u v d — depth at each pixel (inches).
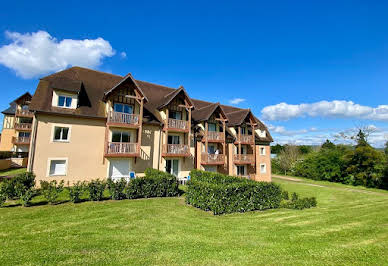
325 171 1270.9
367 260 189.6
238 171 954.7
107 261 186.2
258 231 271.3
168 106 733.3
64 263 182.4
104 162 624.7
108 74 794.2
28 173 470.3
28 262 182.4
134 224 292.7
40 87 591.8
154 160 708.0
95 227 277.0
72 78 681.0
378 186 1024.9
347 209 424.5
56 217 314.8
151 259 190.9
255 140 1034.7
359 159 1101.7
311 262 185.8
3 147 1163.9
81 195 412.2
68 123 580.7
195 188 414.0
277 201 445.4
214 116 867.4
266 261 187.9
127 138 680.4
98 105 644.1
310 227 289.4
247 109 952.9
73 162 579.5
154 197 481.7
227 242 232.4
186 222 308.2
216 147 900.0
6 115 1197.7
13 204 382.9
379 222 315.6
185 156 766.5
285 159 1654.8
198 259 191.2
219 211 365.1
